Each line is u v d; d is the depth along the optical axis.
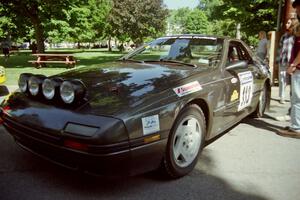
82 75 3.30
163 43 4.33
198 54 3.97
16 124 2.87
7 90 7.14
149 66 3.65
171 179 3.05
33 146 2.81
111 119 2.46
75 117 2.54
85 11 19.42
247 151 3.88
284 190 2.93
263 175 3.23
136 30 43.53
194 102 3.22
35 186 2.84
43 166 3.25
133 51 4.45
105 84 2.98
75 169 2.59
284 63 6.54
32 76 3.02
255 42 29.92
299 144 4.19
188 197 2.74
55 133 2.54
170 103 2.82
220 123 3.72
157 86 2.94
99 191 2.79
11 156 3.49
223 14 21.42
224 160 3.58
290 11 8.45
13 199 2.62
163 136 2.73
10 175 3.04
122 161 2.48
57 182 2.93
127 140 2.47
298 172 3.32
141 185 2.92
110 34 46.12
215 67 3.72
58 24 18.33
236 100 4.03
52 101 2.82
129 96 2.73
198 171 3.27
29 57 24.91
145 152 2.60
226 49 4.05
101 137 2.38
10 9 17.88
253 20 21.95
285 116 5.44
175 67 3.61
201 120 3.27
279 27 10.77
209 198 2.74
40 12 17.53
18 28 20.28
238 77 4.07
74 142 2.45
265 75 5.14
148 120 2.61
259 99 5.14
